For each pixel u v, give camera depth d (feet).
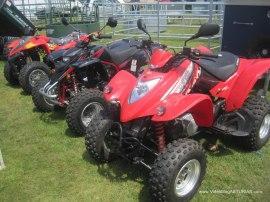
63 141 15.90
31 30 25.44
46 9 52.65
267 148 14.85
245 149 14.61
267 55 23.57
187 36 40.22
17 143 15.97
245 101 14.20
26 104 21.09
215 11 39.73
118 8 50.14
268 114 14.46
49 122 18.11
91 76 17.88
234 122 13.99
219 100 13.79
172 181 10.36
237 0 23.88
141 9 48.24
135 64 14.58
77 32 22.62
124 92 12.10
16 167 13.88
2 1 30.94
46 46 23.56
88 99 15.51
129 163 13.61
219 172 13.14
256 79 13.62
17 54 23.57
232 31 24.66
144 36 41.60
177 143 10.78
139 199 11.75
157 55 13.04
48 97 17.20
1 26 32.86
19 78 22.31
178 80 11.80
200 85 13.20
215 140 15.12
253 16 23.53
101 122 12.75
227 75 13.80
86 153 14.71
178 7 51.80
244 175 12.96
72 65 17.06
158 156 10.60
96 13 42.93
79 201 11.76
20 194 12.22
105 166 13.60
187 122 11.51
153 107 11.02
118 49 18.25
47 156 14.67
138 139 11.38
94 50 18.10
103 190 12.27
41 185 12.67
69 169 13.61
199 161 11.16
